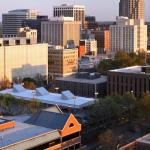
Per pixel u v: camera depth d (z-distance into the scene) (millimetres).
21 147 145125
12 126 162625
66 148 166750
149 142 158750
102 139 182500
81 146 187125
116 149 177875
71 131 168875
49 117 173875
